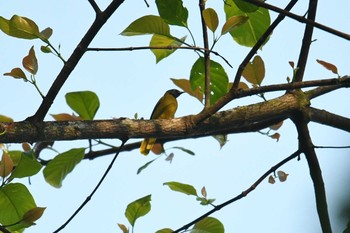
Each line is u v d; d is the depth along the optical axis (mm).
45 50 6148
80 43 6172
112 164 6496
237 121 6711
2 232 6121
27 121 5910
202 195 7238
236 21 6809
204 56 7039
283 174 7348
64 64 6098
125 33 7242
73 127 6039
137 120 6328
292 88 6551
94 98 8039
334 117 7395
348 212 2459
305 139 7062
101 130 6133
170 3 6930
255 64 7082
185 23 6984
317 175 6930
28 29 6176
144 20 7156
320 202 6758
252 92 6555
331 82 6535
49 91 6012
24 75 6051
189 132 6469
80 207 6477
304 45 7426
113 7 6172
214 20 6781
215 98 7785
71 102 7965
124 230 7195
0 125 5762
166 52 8070
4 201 6738
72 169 7453
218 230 7227
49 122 5992
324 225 6543
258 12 8078
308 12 7434
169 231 7191
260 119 6855
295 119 7141
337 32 6113
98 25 6164
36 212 6215
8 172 6480
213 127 6605
